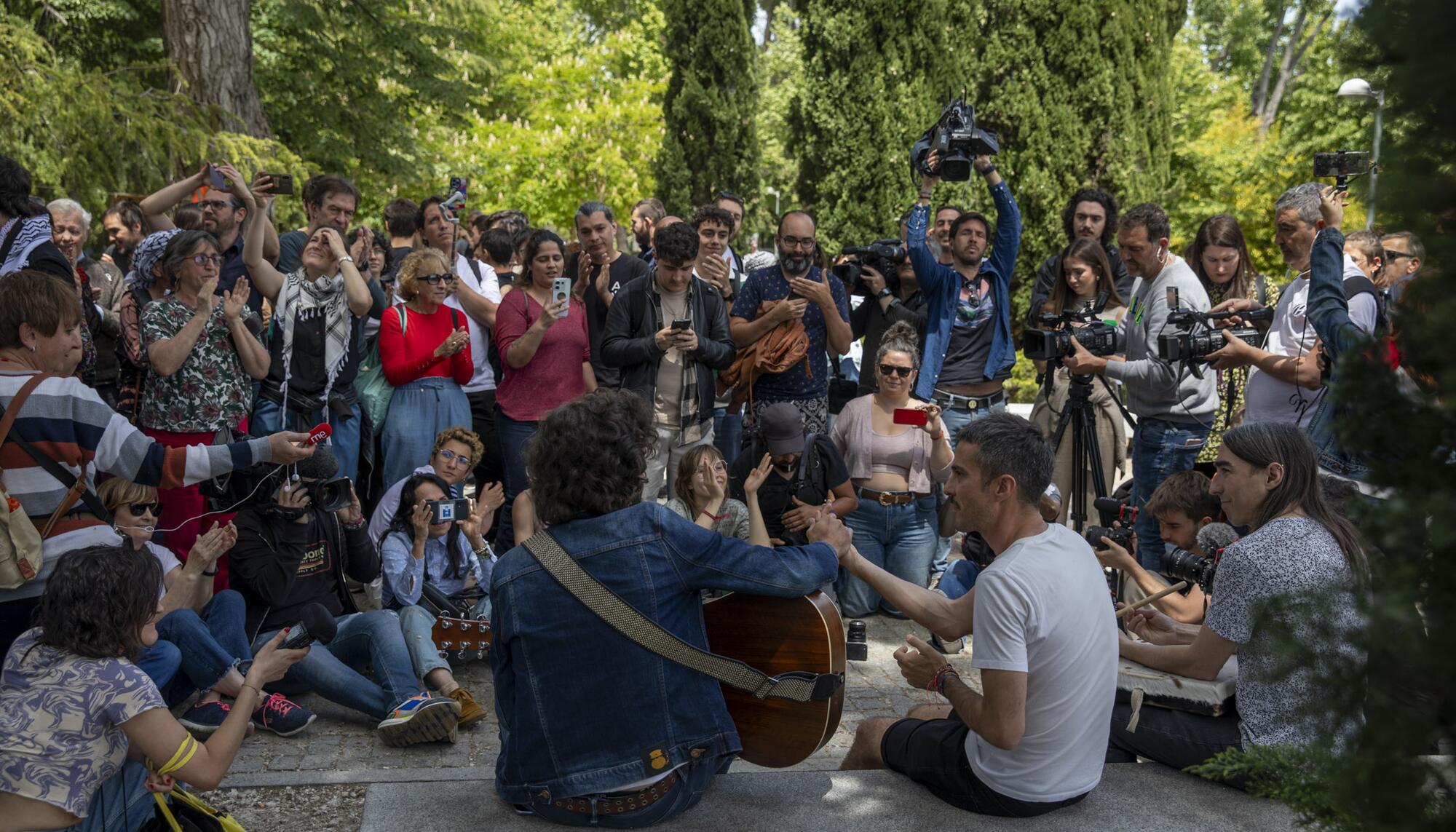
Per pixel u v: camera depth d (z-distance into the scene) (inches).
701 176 673.6
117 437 129.9
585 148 820.6
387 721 168.2
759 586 113.6
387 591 200.1
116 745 107.3
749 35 672.4
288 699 187.9
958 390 269.3
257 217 229.6
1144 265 227.9
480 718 180.5
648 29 1188.5
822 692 118.8
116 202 289.9
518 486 250.5
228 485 186.1
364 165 671.1
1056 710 114.7
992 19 660.7
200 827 114.4
